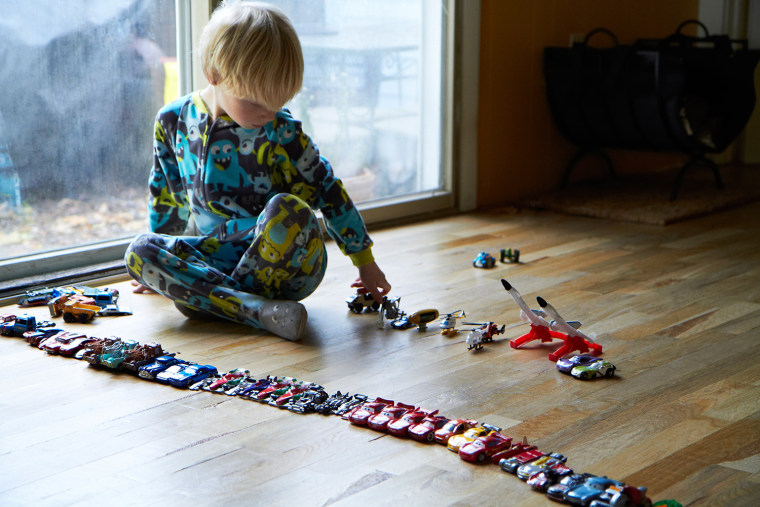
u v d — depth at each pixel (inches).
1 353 61.5
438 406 52.3
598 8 137.2
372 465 44.2
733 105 125.8
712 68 125.4
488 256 88.7
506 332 67.2
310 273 68.5
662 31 153.6
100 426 49.0
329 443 46.8
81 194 83.4
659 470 43.6
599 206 118.9
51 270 80.3
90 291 74.3
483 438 45.6
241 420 49.9
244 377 55.8
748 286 80.4
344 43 102.6
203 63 62.5
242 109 62.8
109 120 84.3
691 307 73.6
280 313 63.9
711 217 116.3
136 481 42.5
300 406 51.0
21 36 76.6
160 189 72.3
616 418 50.3
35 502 40.4
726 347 63.1
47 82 79.0
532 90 127.8
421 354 62.0
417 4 110.8
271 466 44.1
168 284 67.2
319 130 102.0
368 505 40.2
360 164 108.0
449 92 116.7
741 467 43.8
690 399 53.2
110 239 86.4
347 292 78.7
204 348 63.1
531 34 125.5
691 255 93.6
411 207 113.5
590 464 44.3
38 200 80.3
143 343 62.5
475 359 60.9
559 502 40.3
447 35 115.4
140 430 48.5
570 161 136.7
